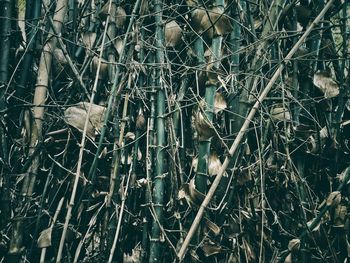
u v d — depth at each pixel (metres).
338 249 1.30
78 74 1.32
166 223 1.28
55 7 1.46
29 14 1.39
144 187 1.31
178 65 1.38
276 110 1.37
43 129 1.30
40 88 1.26
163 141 1.26
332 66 1.50
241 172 1.27
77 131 1.29
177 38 1.37
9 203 1.21
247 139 1.34
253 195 1.29
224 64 1.38
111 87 1.33
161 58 1.32
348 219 1.27
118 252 1.27
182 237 1.22
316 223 1.21
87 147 1.32
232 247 1.25
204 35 1.33
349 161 1.39
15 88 1.33
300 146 1.35
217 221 1.27
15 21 1.37
